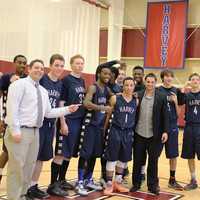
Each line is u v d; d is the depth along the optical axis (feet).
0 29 27.37
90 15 36.88
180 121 38.01
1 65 27.14
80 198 13.47
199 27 38.88
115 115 14.38
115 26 40.52
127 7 42.50
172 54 39.63
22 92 11.19
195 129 15.81
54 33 32.48
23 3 29.17
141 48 41.50
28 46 29.86
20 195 11.48
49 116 12.26
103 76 14.25
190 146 15.83
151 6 40.52
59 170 14.08
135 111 14.57
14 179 11.31
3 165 13.53
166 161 21.86
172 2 39.55
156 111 14.25
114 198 13.73
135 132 14.71
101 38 42.27
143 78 17.25
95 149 14.23
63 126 13.33
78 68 13.94
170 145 15.49
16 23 28.66
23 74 13.75
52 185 13.74
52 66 13.26
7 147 11.35
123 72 16.67
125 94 14.51
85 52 36.47
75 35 35.04
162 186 16.01
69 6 34.01
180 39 39.29
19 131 11.07
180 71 39.83
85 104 13.61
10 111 11.03
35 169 13.03
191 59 39.17
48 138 12.93
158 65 40.32
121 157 14.49
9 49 28.17
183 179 17.52
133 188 14.80
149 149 14.56
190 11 39.68
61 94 13.87
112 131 14.33
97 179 16.56
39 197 13.14
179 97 16.12
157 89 15.78
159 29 40.22
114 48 40.57
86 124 13.94
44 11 31.24
